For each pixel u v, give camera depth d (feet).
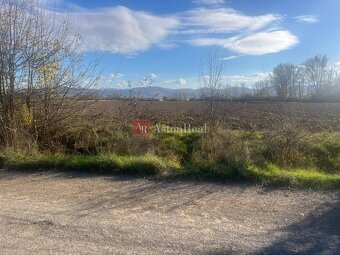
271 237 13.61
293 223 15.08
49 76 31.12
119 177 22.68
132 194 19.12
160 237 13.52
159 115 44.19
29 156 26.45
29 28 29.99
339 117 62.08
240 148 25.30
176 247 12.69
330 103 120.67
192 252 12.32
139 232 13.99
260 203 17.62
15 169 24.85
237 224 14.94
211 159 24.81
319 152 27.50
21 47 29.68
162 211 16.53
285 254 12.23
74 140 31.01
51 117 31.12
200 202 17.81
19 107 30.30
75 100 32.01
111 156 25.30
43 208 16.80
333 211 16.44
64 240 13.28
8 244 12.92
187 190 19.80
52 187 20.52
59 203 17.60
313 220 15.42
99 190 19.86
